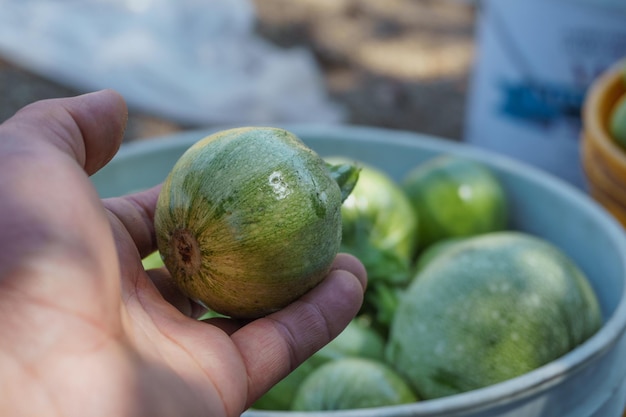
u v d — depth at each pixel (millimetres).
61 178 295
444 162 590
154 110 975
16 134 305
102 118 337
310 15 1491
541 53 705
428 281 448
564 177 747
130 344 298
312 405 424
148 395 289
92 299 284
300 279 339
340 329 352
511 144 759
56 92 1066
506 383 377
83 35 982
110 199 381
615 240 484
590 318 439
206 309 395
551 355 421
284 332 339
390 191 556
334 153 621
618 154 577
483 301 425
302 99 1067
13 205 284
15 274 277
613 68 678
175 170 346
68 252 282
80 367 280
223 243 329
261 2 1510
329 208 342
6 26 988
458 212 571
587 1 663
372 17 1531
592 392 407
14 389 272
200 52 1022
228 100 987
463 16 1590
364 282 391
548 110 723
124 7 1011
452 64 1367
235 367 323
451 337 424
